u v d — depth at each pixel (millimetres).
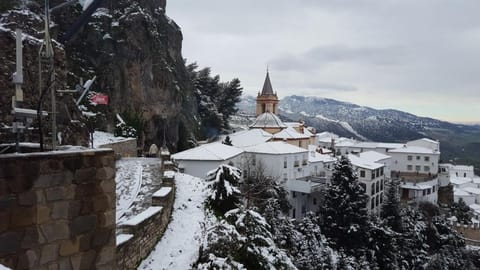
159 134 36562
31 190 3812
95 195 4406
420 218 39562
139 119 32188
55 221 4012
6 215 3623
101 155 4492
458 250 36500
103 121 28156
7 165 3633
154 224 9883
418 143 70688
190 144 43344
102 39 31031
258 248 10766
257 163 38969
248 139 47062
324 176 44625
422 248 35594
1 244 3584
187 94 48031
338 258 27656
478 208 62031
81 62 29172
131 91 32250
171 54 41156
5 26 14953
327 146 80750
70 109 17422
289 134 52375
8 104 11906
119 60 31547
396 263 30172
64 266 4078
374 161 48188
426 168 62344
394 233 32688
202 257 9461
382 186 44562
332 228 30984
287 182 38438
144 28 34156
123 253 7461
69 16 27328
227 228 10719
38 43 13352
